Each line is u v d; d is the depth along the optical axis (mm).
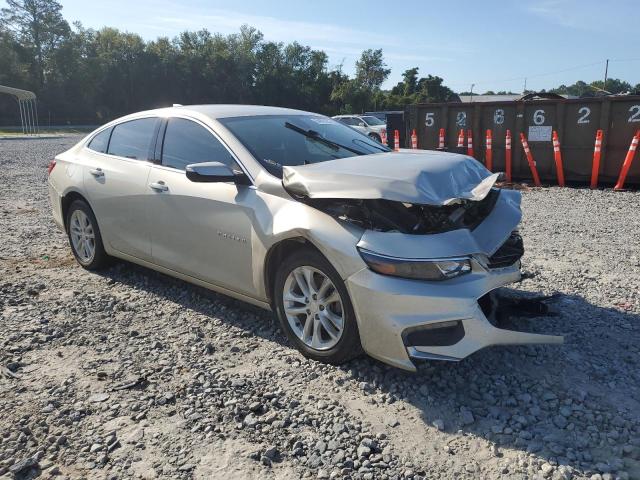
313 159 4195
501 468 2658
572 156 11492
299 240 3594
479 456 2752
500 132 12406
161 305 4688
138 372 3568
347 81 81062
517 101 11992
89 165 5285
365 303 3227
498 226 3721
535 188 11305
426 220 3385
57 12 79062
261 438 2900
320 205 3529
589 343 3918
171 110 4797
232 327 4234
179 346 3938
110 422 3043
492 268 3459
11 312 4527
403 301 3135
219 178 3799
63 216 5715
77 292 4965
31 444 2852
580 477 2582
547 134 11711
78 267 5738
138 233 4777
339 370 3557
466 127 12938
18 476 2629
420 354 3164
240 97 81562
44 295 4938
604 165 11078
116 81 75938
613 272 5523
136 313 4535
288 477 2613
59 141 32344
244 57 81062
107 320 4395
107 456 2758
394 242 3211
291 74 84000
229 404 3199
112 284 5211
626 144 10773
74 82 74562
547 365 3613
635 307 4555
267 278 3859
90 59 74438
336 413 3102
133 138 5016
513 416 3059
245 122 4430
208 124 4383
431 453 2777
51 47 78375
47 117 73000
